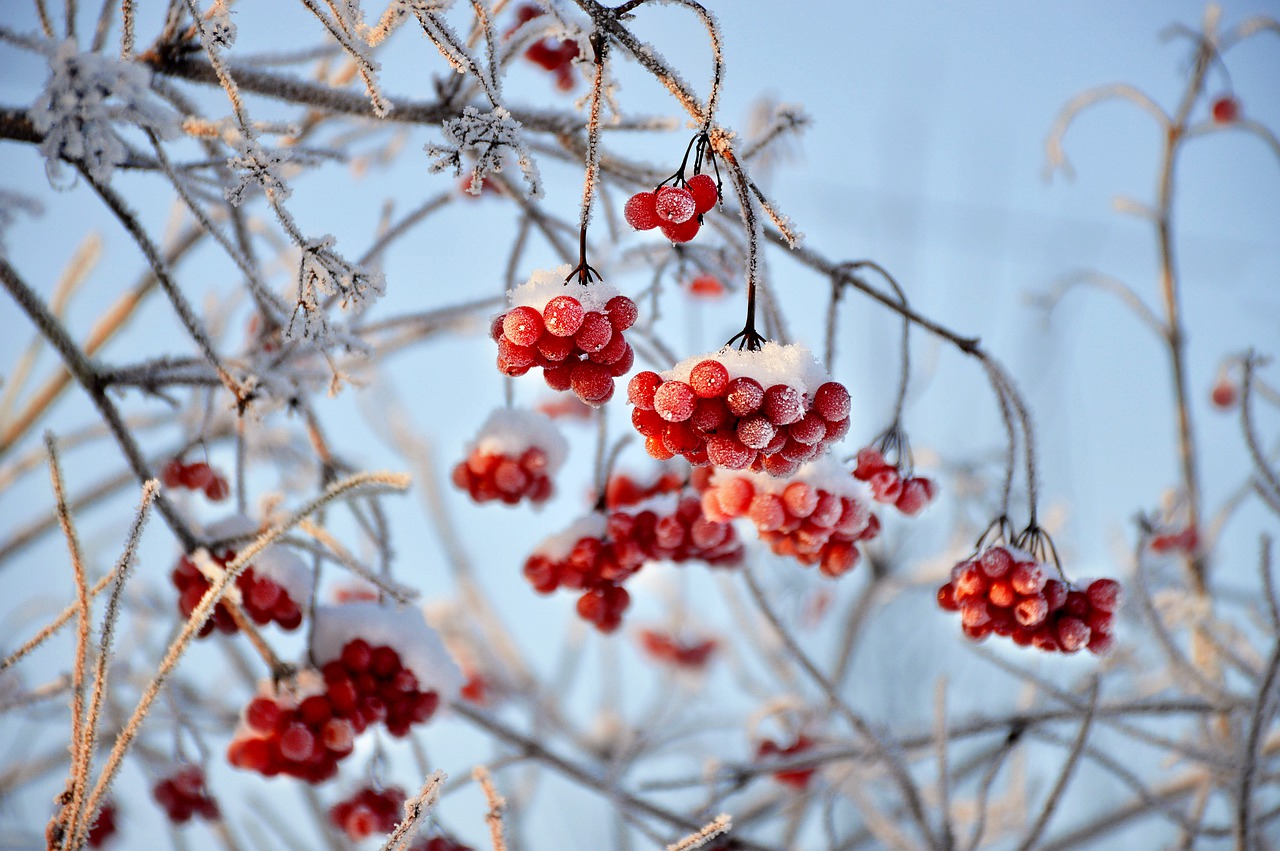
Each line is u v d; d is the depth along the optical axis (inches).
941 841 36.1
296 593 34.1
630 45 30.5
